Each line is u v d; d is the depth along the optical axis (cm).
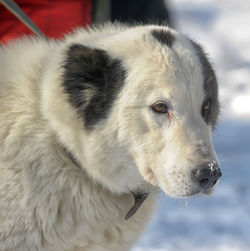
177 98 602
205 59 653
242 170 1470
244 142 1700
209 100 643
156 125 604
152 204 681
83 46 639
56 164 619
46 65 646
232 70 2419
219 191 1332
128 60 619
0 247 610
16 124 618
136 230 673
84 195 630
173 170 592
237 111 2019
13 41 703
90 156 614
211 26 2936
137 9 1165
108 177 626
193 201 1266
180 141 595
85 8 1053
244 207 1245
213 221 1173
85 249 651
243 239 1098
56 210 619
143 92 606
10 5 735
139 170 619
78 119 614
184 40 650
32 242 616
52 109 612
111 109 612
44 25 1023
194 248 1056
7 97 631
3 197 603
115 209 650
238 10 3156
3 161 607
